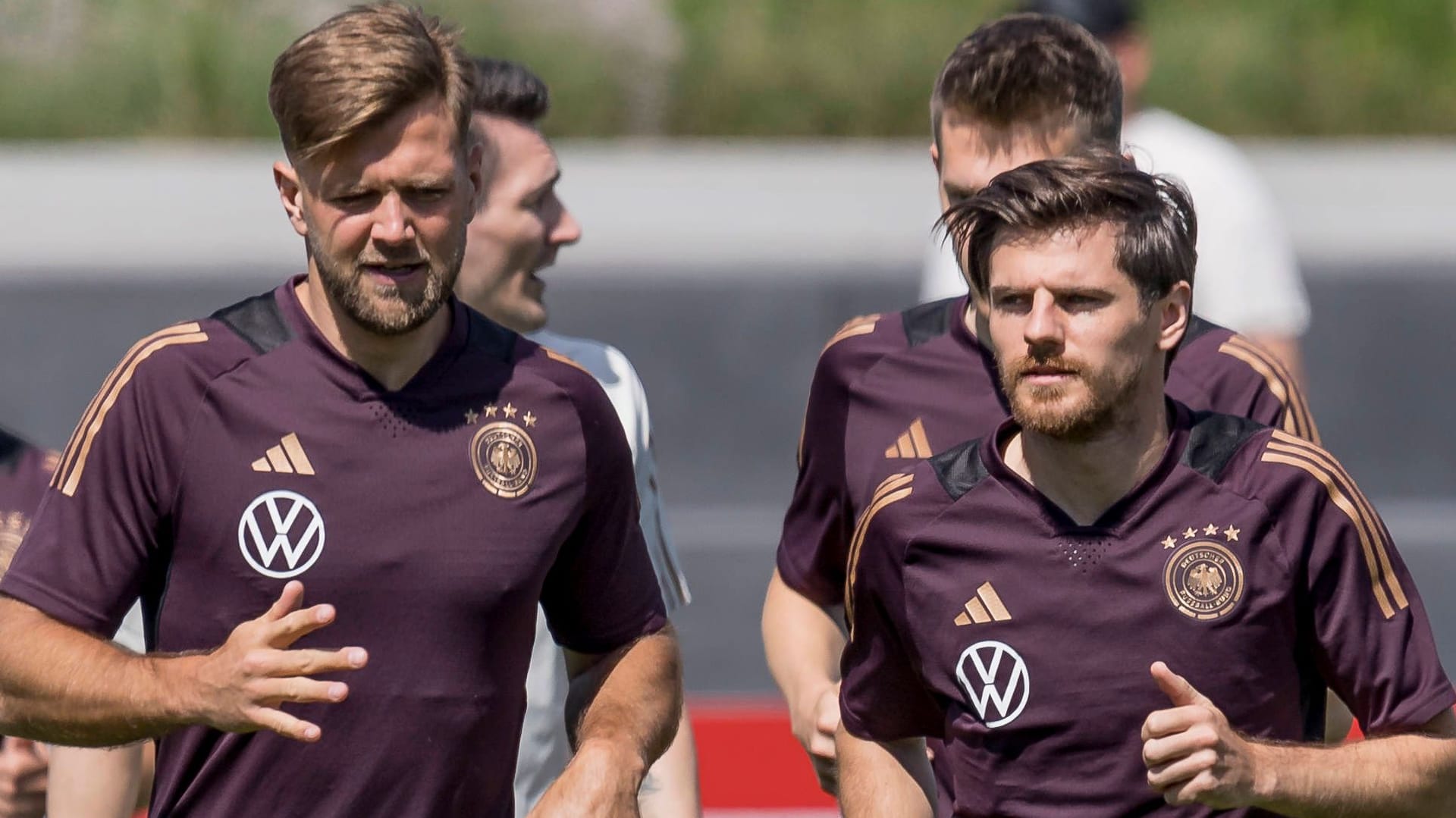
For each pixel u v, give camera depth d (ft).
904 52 264.11
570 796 40.14
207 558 39.60
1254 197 63.26
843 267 192.54
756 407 162.81
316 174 37.78
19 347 170.19
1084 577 39.40
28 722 39.29
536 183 51.24
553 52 260.42
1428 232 205.36
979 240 39.17
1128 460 39.22
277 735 39.34
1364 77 265.13
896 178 235.20
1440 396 163.63
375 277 38.17
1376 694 38.83
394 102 37.27
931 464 41.29
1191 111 263.29
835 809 77.92
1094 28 65.31
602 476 41.52
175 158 250.57
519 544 40.16
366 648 39.47
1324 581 38.88
